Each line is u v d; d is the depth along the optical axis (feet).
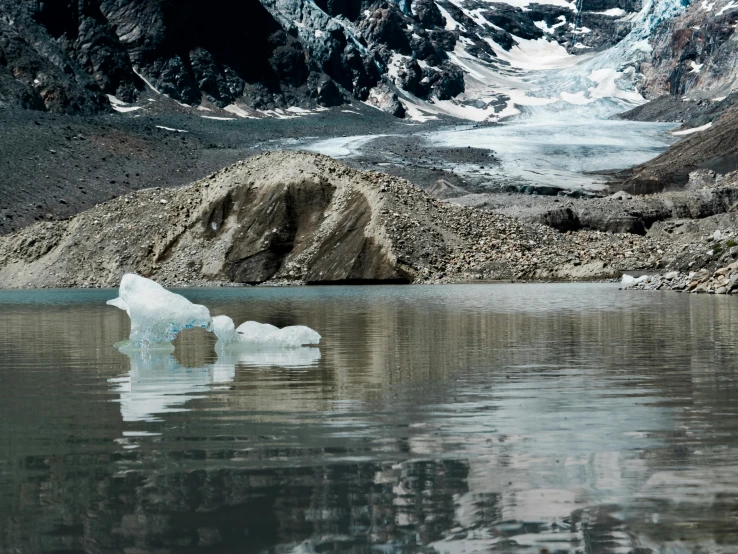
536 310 134.92
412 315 128.77
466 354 74.43
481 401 48.83
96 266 328.70
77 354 79.36
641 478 30.99
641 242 313.12
